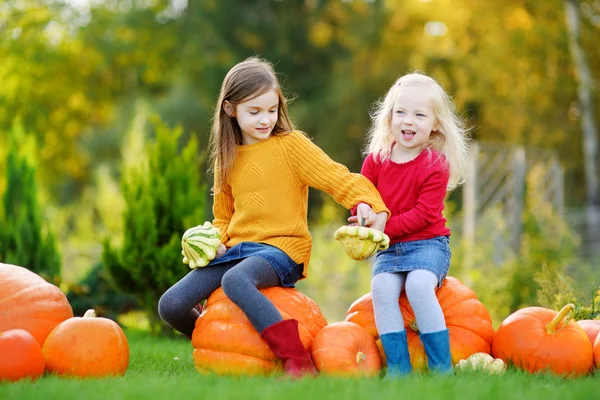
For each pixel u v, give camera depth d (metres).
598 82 20.84
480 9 22.34
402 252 5.13
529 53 21.33
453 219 13.34
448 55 24.81
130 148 15.91
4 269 5.16
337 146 29.31
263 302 4.81
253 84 5.21
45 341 4.94
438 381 4.27
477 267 11.48
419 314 4.88
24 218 10.19
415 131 5.27
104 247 9.23
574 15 19.23
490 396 3.91
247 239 5.27
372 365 4.89
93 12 32.62
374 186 5.34
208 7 31.55
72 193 34.28
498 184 14.36
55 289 5.26
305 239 5.30
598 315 5.84
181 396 3.94
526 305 10.14
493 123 23.09
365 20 29.11
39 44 28.02
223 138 5.40
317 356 4.86
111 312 10.23
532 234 11.85
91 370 4.83
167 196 9.41
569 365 4.92
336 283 14.30
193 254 5.19
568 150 22.41
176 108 27.83
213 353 4.94
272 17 32.00
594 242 16.30
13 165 10.41
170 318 5.16
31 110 28.44
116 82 33.03
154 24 32.38
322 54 31.95
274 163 5.27
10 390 4.14
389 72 28.28
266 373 4.86
